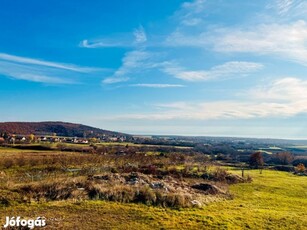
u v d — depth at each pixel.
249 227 24.73
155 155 85.94
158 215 26.02
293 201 42.47
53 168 53.59
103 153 86.19
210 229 23.31
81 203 27.80
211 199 35.66
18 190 29.12
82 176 40.84
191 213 27.53
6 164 54.06
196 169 68.50
